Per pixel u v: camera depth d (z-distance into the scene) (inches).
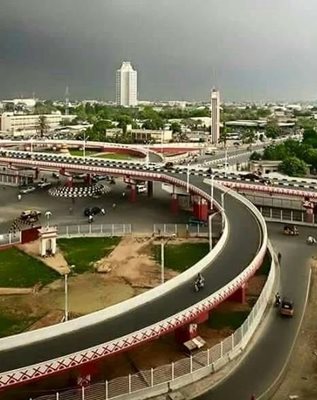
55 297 3282.5
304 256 4114.2
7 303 3186.5
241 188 5570.9
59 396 2090.3
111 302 3206.2
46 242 4087.1
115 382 2218.3
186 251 4212.6
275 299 3267.7
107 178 7391.7
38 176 7504.9
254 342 2748.5
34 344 2150.6
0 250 4190.5
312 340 2792.8
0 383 1905.8
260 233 3796.8
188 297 2637.8
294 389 2361.0
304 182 5812.0
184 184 5492.1
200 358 2460.6
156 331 2320.4
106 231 4763.8
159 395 2242.9
